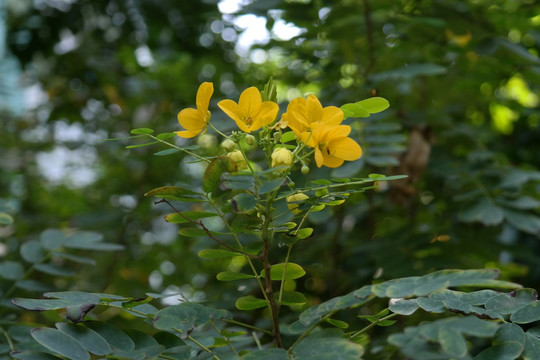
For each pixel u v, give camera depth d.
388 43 1.25
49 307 0.68
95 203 2.00
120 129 1.95
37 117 2.06
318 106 0.70
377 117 1.01
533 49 1.44
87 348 0.67
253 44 1.33
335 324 0.73
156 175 1.82
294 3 1.18
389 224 1.29
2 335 0.80
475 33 1.13
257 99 0.71
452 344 0.60
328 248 1.29
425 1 1.19
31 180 2.08
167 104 1.90
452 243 1.07
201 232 0.71
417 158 1.16
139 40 1.96
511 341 0.64
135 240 1.71
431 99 1.39
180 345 0.70
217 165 0.68
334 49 1.31
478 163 1.17
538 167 1.53
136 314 0.74
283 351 0.64
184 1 1.83
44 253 0.94
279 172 0.71
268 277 0.71
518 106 1.53
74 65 1.93
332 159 0.71
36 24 1.86
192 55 1.94
